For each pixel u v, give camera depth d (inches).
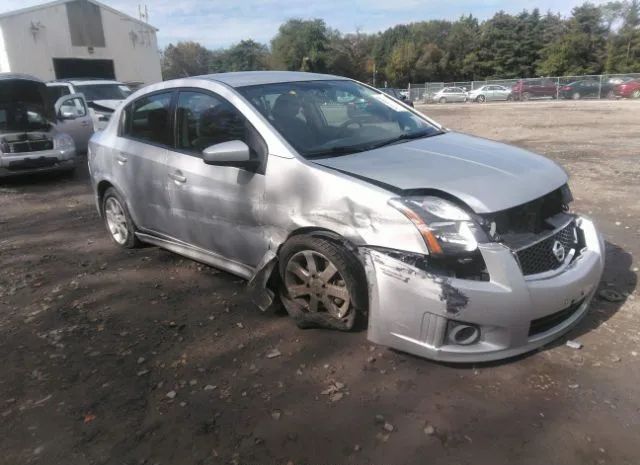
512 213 115.5
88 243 227.0
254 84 157.8
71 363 131.8
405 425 103.4
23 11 1123.3
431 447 97.6
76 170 427.8
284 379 120.2
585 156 402.9
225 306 157.8
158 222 182.4
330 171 126.6
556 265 119.3
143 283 178.4
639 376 114.6
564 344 127.6
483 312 107.3
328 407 110.0
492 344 111.3
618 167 348.5
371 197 117.1
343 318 130.0
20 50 1132.5
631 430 99.3
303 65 2775.6
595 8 2517.2
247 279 154.3
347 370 121.7
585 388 111.3
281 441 101.3
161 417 110.0
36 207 307.1
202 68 3639.3
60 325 152.1
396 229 112.9
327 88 168.2
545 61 2534.5
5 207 311.6
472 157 135.1
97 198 216.5
